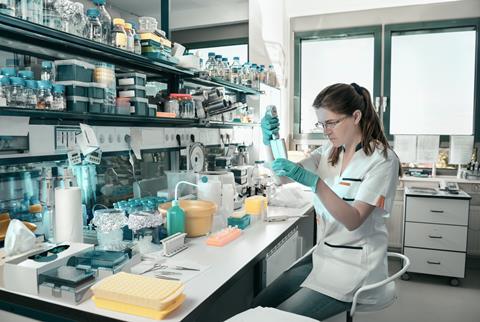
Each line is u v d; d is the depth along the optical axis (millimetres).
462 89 3949
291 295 1688
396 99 4156
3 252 1306
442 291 3246
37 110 1446
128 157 2162
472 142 3822
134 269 1415
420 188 3660
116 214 1600
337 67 4352
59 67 1657
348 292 1525
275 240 1856
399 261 3873
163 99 2342
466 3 3803
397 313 2834
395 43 4109
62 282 1156
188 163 2654
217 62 2771
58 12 1515
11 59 1645
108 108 1820
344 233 1613
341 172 1768
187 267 1445
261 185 2918
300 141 4496
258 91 3318
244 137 3484
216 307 1838
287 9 4352
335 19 4234
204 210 1858
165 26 2467
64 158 1780
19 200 1606
